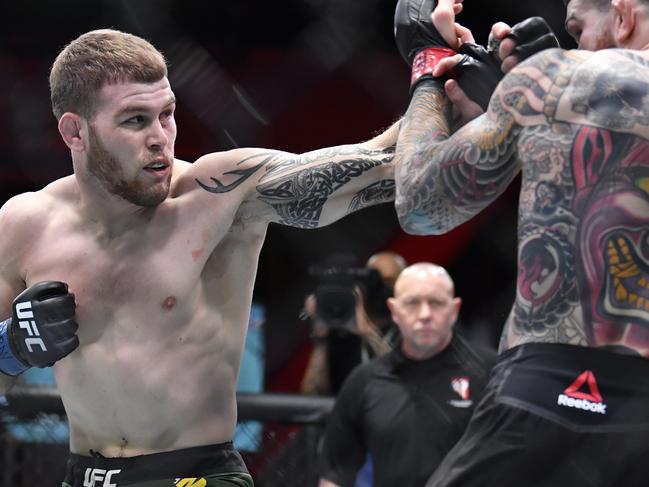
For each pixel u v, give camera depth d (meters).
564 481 2.70
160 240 3.54
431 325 5.14
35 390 5.92
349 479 5.29
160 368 3.48
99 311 3.52
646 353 2.71
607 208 2.74
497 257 7.63
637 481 2.67
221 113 7.36
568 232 2.77
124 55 3.40
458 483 2.79
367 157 3.46
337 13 7.12
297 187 3.46
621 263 2.73
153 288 3.50
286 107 7.39
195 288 3.53
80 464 3.62
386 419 5.13
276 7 7.39
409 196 3.04
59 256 3.58
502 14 7.30
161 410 3.48
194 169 3.60
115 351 3.50
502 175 2.95
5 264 3.66
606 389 2.70
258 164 3.53
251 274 3.64
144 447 3.53
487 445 2.79
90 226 3.59
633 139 2.74
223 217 3.52
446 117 3.26
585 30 3.04
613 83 2.77
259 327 7.43
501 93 2.93
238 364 3.63
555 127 2.82
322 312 6.05
